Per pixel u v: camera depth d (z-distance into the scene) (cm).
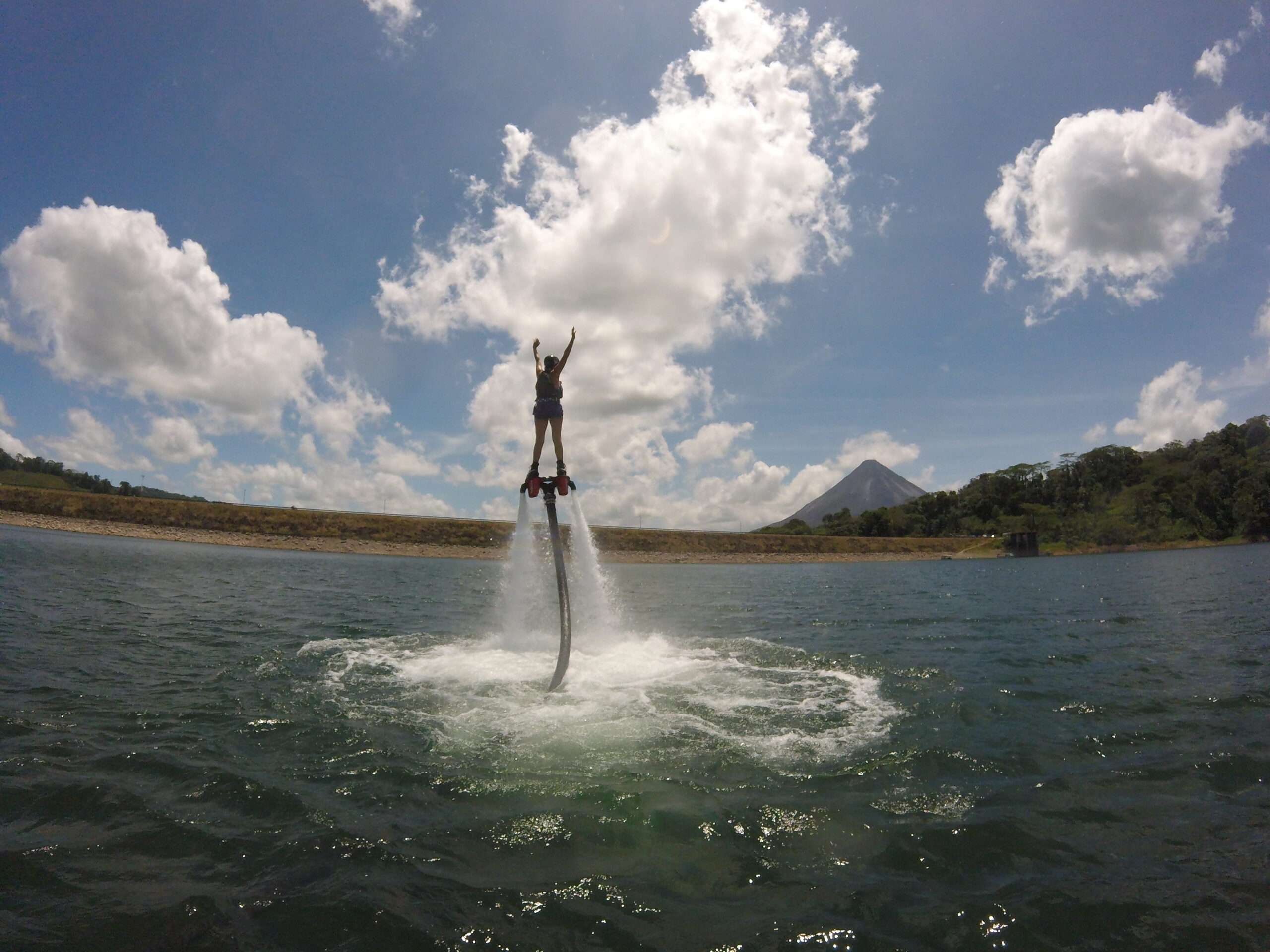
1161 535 13062
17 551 3759
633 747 729
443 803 575
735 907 422
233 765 654
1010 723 825
